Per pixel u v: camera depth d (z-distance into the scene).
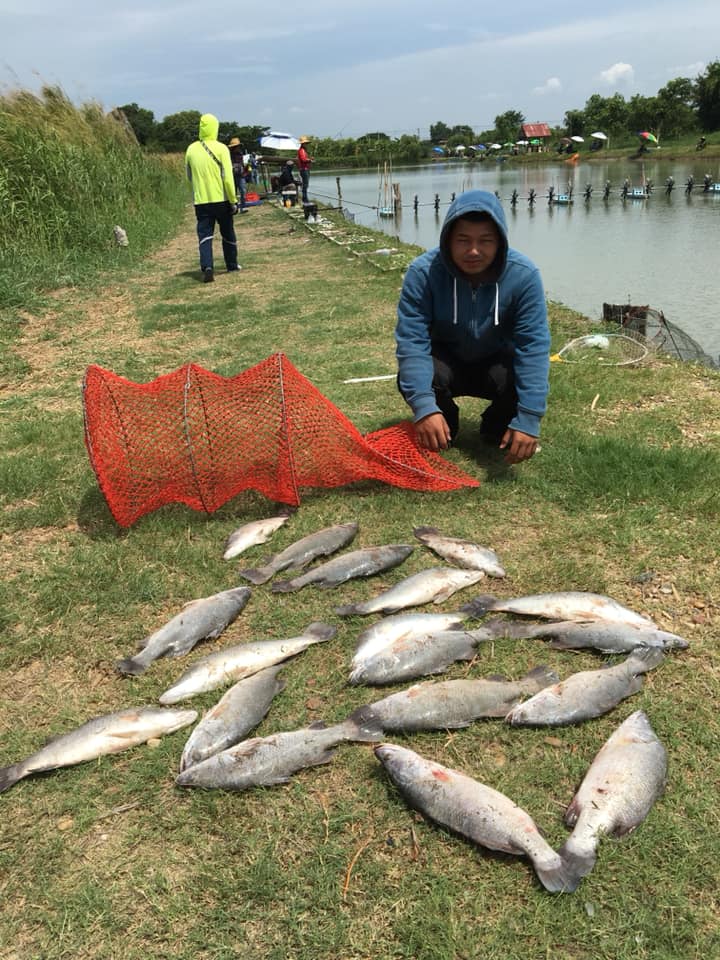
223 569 3.94
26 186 12.66
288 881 2.27
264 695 2.99
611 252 20.61
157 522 4.35
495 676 3.04
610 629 3.23
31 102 15.57
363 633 3.32
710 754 2.66
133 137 22.36
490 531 4.18
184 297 10.92
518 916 2.14
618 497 4.39
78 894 2.26
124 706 3.07
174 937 2.14
